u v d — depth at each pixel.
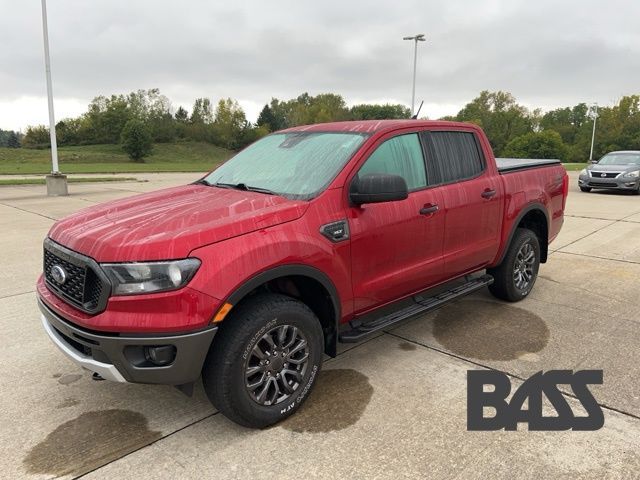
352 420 3.08
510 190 4.75
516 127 103.25
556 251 7.71
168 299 2.56
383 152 3.65
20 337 4.33
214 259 2.67
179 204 3.25
